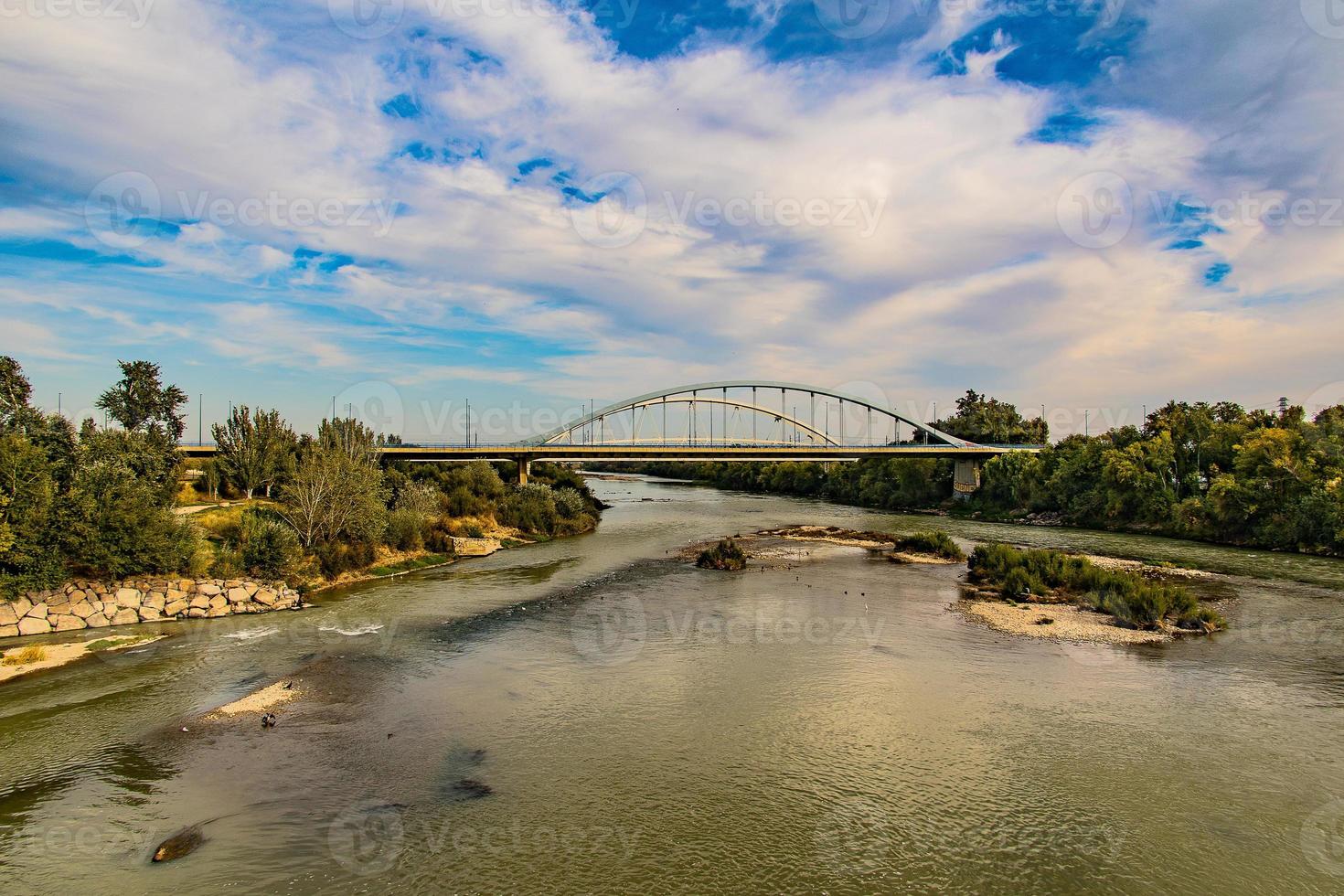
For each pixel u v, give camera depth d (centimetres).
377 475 4975
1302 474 5056
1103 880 1227
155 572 3062
